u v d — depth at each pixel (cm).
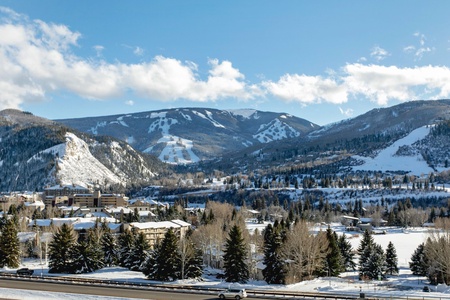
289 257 10550
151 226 16400
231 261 10175
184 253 9975
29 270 10094
